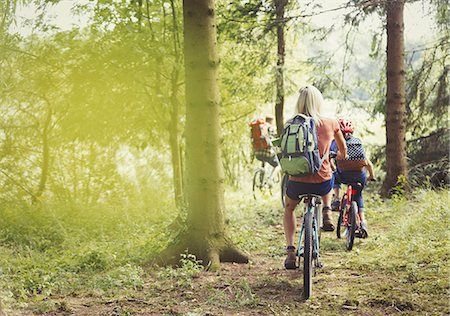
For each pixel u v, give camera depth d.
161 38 12.41
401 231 9.02
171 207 12.29
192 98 7.96
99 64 11.80
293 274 7.23
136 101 12.83
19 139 12.51
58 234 9.77
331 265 7.55
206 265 7.73
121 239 9.18
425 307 5.65
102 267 7.64
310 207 6.32
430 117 14.67
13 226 10.10
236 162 17.33
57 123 12.66
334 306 5.86
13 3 11.27
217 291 6.42
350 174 8.42
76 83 12.09
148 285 6.85
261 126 14.30
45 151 12.49
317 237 6.61
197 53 7.90
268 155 14.30
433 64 14.45
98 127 12.70
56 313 5.82
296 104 6.43
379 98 15.04
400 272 6.97
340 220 9.12
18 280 6.82
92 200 12.81
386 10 13.14
